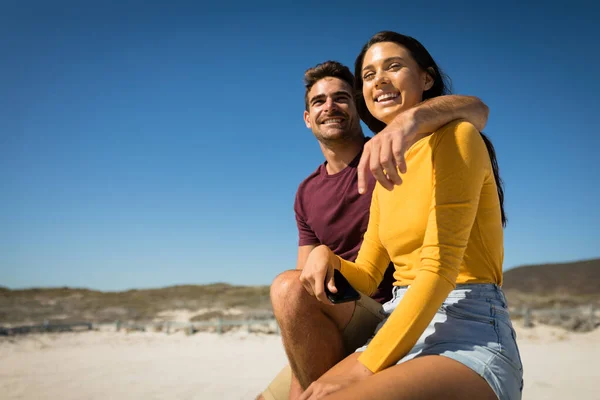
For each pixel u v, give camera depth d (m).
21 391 5.75
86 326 14.51
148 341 11.96
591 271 26.84
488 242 1.68
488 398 1.41
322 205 2.80
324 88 2.88
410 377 1.38
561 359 7.64
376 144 1.44
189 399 5.14
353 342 1.96
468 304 1.63
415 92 1.90
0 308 21.33
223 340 11.92
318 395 1.43
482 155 1.61
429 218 1.59
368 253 2.05
